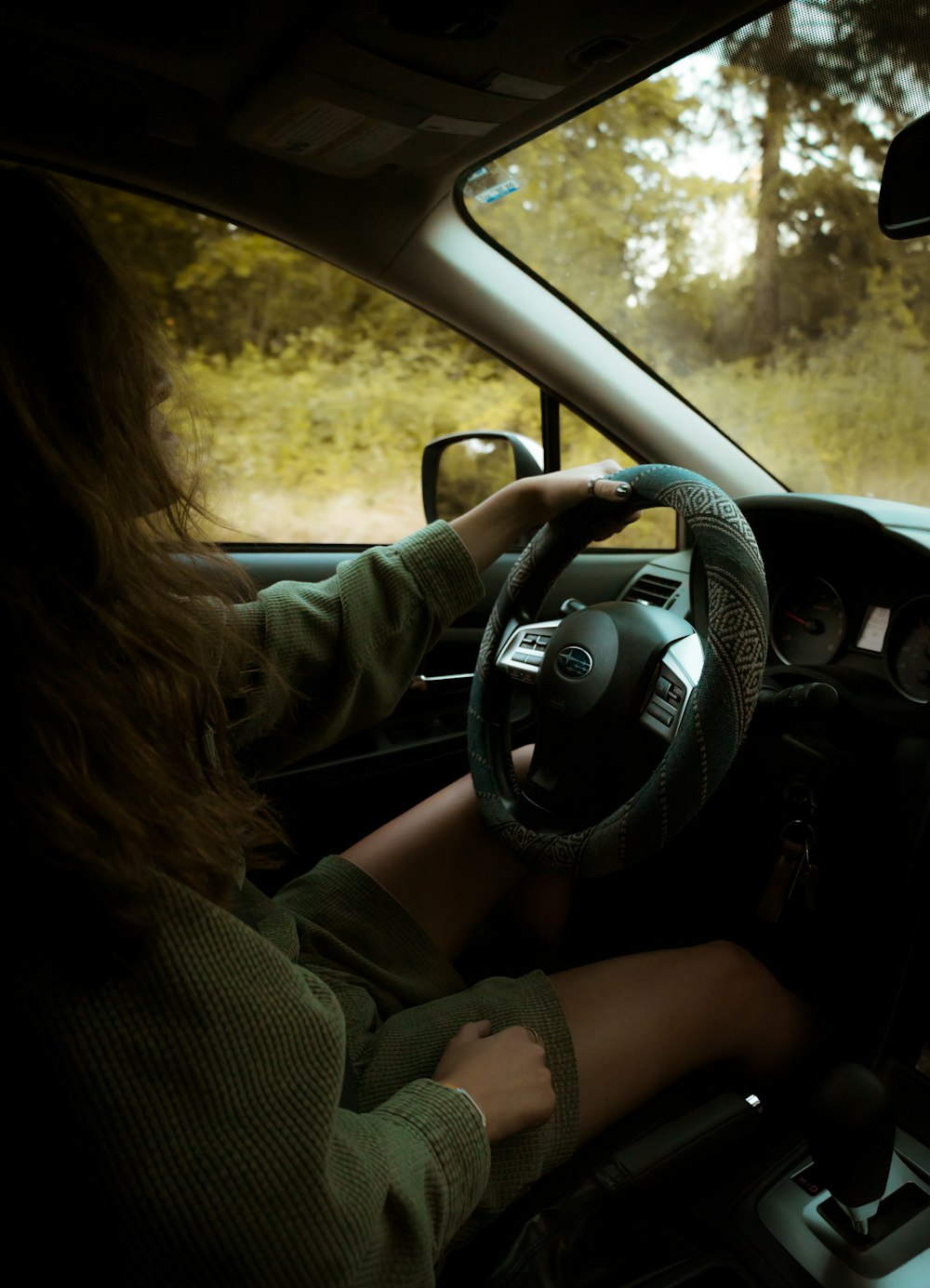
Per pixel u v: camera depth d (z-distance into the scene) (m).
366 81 1.16
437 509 1.79
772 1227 0.96
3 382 0.52
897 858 1.23
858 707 1.25
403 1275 0.61
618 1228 0.91
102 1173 0.50
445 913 1.14
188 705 0.62
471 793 1.18
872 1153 0.87
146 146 1.33
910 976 1.22
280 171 1.40
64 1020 0.50
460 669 1.78
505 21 1.05
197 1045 0.52
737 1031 1.07
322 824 1.58
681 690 0.93
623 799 0.97
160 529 0.68
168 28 1.09
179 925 0.53
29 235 0.57
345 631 1.04
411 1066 0.88
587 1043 0.94
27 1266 0.56
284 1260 0.53
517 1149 0.84
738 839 1.37
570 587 1.83
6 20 1.08
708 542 0.92
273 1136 0.54
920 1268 0.92
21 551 0.52
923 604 1.27
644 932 1.45
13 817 0.49
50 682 0.50
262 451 2.12
